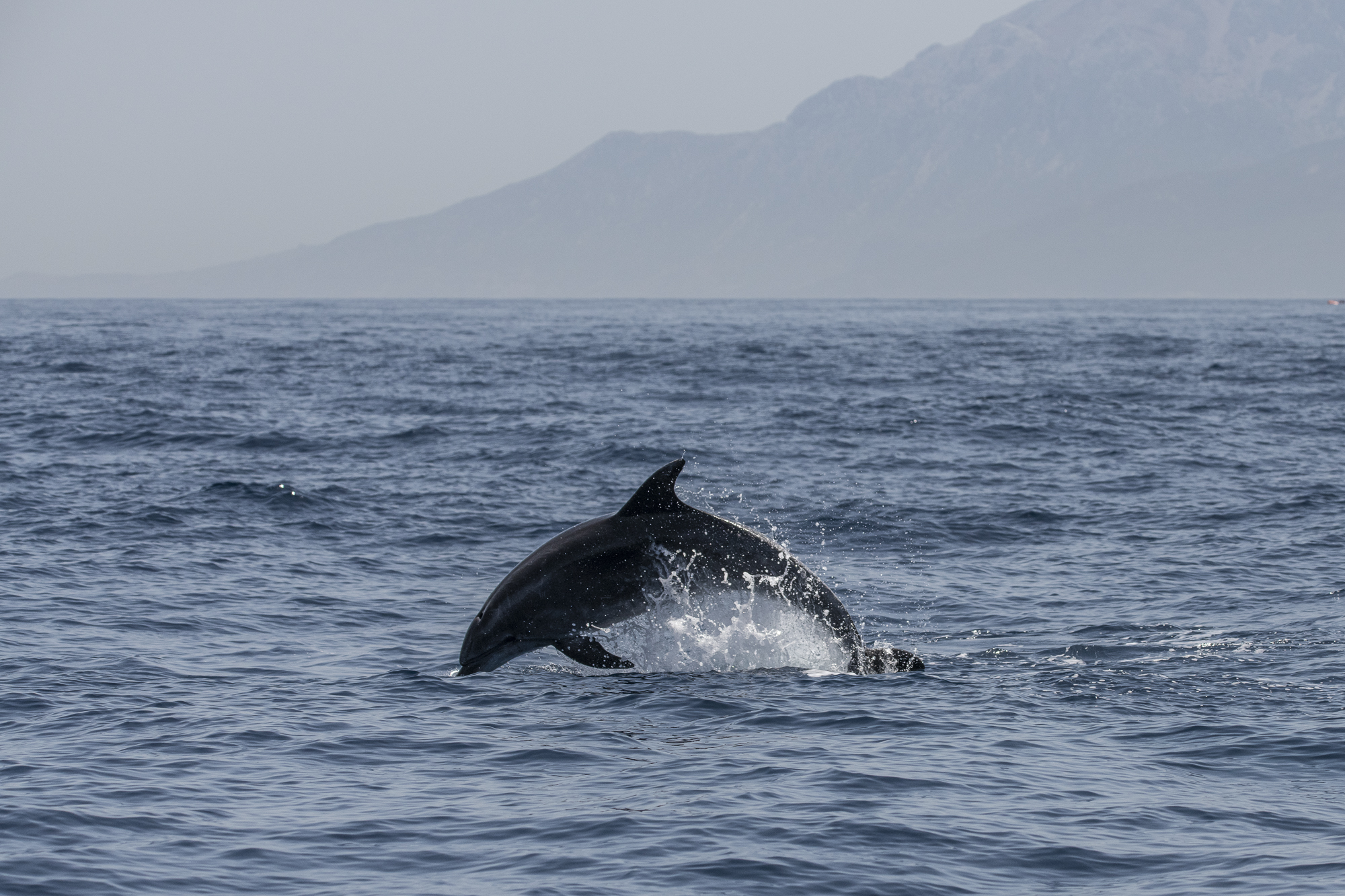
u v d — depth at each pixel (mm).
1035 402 143500
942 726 37750
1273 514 74625
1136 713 38844
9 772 33062
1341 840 28797
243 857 28125
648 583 43719
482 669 44062
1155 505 78188
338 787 32594
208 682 42375
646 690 41812
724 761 34625
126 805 30953
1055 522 73062
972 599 55656
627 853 28281
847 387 165500
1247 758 34562
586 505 79188
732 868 27453
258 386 163875
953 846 28719
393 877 27172
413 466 94875
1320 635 48281
